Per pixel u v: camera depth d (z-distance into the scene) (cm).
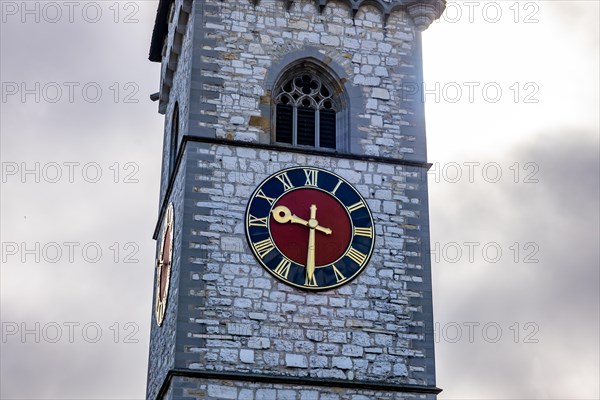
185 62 8975
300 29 8825
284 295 8000
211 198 8169
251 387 7675
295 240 8156
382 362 7975
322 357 7894
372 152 8594
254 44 8688
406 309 8156
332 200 8331
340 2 8988
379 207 8406
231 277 7975
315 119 8706
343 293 8094
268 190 8262
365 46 8894
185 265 7950
